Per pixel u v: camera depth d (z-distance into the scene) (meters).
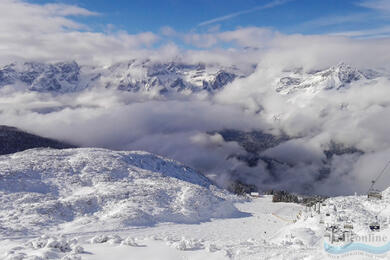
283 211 121.19
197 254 28.53
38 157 114.19
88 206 81.69
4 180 86.88
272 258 27.20
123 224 72.62
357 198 88.38
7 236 57.09
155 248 29.89
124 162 130.00
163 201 94.69
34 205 74.88
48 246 28.58
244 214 107.94
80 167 110.38
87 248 29.70
